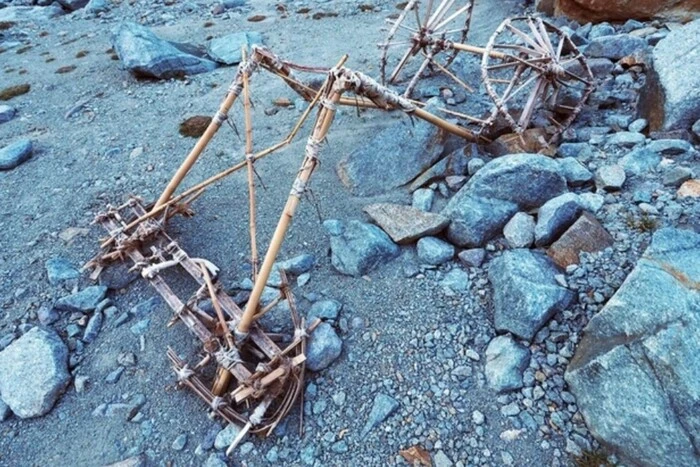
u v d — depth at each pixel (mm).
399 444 2234
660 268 2127
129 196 3514
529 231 2803
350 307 2766
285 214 2418
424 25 4227
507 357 2373
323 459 2232
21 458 2375
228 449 2250
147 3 8125
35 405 2475
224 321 2447
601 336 2191
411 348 2545
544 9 5660
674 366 1885
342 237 3014
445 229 2979
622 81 4008
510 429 2209
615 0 4883
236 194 3660
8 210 3703
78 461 2332
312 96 3434
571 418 2197
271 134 4270
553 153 3344
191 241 3295
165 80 5410
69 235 3428
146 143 4336
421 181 3402
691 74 3170
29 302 3002
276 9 7152
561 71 3271
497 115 3426
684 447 1843
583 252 2645
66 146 4418
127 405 2508
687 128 3195
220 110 3096
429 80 4719
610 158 3229
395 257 2977
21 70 5980
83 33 7062
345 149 3955
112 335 2809
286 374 2281
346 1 7031
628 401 1985
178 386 2527
